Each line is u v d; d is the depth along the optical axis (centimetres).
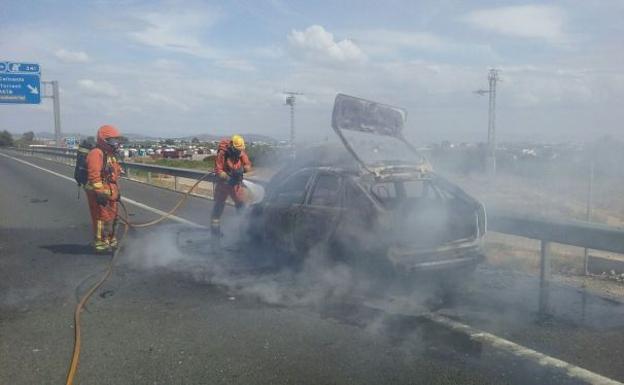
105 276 674
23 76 3628
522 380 386
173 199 1484
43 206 1364
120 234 960
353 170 632
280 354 435
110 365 418
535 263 725
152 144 10562
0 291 614
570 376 392
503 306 550
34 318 525
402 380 388
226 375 399
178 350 445
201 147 8225
